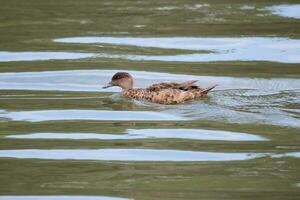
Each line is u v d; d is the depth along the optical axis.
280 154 15.42
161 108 18.39
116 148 15.97
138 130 17.00
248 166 14.88
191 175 14.41
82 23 25.62
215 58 22.30
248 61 22.06
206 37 24.12
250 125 16.92
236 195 13.41
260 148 15.75
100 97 19.48
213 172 14.61
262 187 13.77
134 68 21.52
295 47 23.09
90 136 16.69
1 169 14.79
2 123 17.45
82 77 21.00
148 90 19.11
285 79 20.28
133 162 15.17
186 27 25.08
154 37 24.16
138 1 28.53
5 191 13.68
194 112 17.94
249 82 20.05
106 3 28.31
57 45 23.61
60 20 26.03
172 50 23.11
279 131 16.53
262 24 25.25
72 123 17.50
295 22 25.36
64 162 15.22
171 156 15.51
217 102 18.34
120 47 23.36
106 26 25.30
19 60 22.38
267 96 18.75
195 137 16.48
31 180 14.21
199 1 28.38
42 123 17.48
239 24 25.30
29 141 16.34
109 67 21.72
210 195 13.45
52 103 18.92
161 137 16.55
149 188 13.84
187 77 20.64
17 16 26.55
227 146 15.95
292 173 14.46
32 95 19.59
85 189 13.82
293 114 17.28
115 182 14.15
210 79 20.41
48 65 22.00
